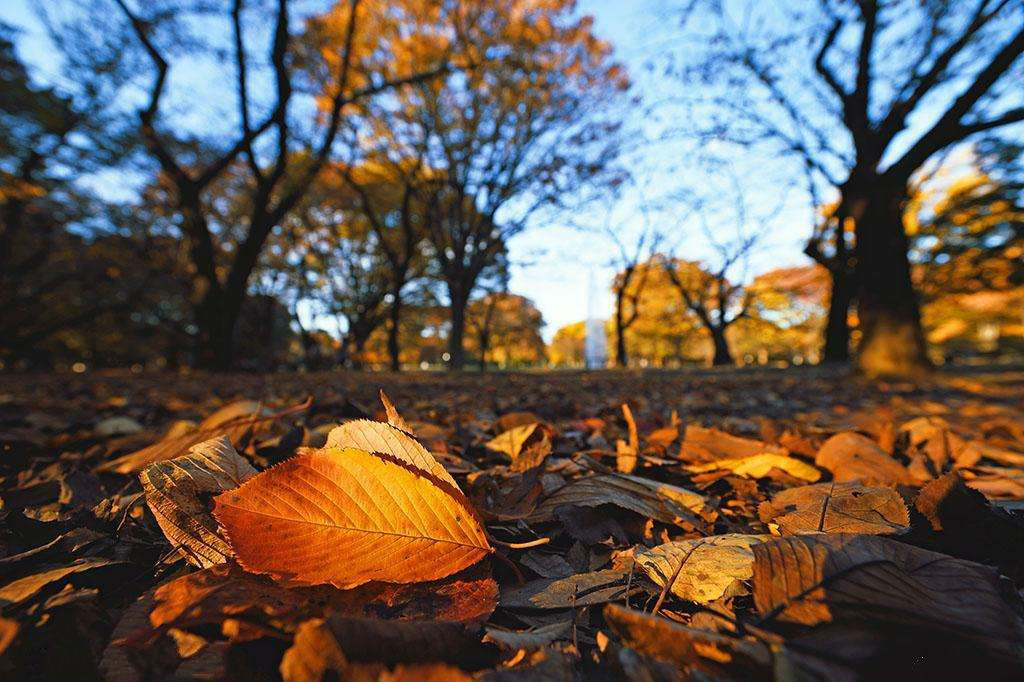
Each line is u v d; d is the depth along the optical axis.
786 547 0.76
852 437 1.85
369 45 19.78
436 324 47.19
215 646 0.67
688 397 6.00
